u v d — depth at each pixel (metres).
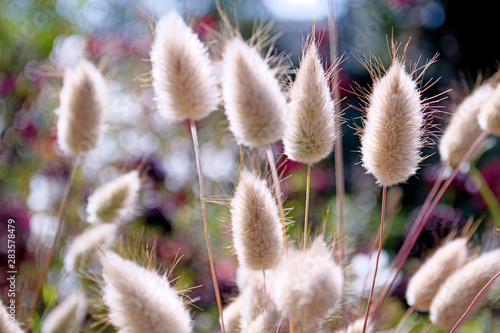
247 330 0.27
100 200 0.33
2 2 0.63
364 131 0.28
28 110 0.60
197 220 0.62
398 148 0.26
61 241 0.46
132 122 0.61
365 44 0.98
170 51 0.26
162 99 0.27
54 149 0.56
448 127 0.34
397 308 0.41
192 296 0.50
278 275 0.24
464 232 0.33
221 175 0.63
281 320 0.25
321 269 0.23
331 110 0.27
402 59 0.27
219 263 0.52
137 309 0.24
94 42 0.60
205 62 0.27
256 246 0.26
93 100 0.31
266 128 0.26
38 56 0.64
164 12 0.28
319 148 0.27
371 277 0.41
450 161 0.34
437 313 0.29
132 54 0.61
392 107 0.26
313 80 0.27
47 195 0.55
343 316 0.29
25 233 0.47
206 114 0.27
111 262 0.24
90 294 0.38
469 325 0.39
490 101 0.32
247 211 0.26
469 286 0.28
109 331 0.38
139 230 0.55
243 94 0.26
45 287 0.39
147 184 0.54
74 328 0.32
